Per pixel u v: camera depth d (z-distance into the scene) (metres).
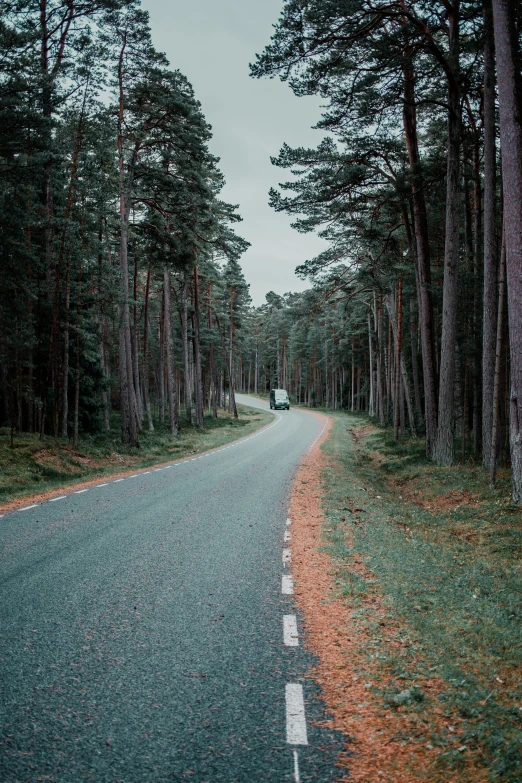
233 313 62.66
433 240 30.30
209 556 8.23
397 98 19.16
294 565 7.81
